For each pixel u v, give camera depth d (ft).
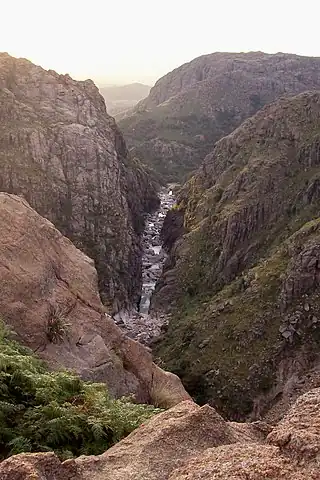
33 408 32.24
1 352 39.52
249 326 181.47
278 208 269.85
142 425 24.59
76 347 58.59
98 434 30.25
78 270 71.56
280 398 156.87
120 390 56.65
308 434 19.60
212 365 174.40
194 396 167.22
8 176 276.21
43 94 328.49
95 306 68.28
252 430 25.20
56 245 72.18
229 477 18.24
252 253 256.52
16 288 58.23
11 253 61.57
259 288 196.03
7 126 295.89
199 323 201.87
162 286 281.54
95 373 55.72
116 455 21.72
